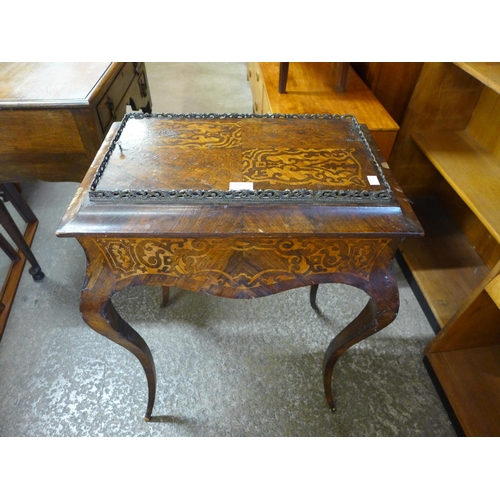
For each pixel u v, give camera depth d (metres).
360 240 0.67
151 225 0.64
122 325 0.84
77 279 1.48
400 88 1.55
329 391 1.06
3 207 1.25
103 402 1.11
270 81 1.61
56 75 1.11
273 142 0.82
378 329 0.81
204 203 0.67
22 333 1.28
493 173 1.22
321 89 1.53
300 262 0.71
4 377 1.16
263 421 1.08
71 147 1.07
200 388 1.15
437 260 1.44
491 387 1.10
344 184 0.70
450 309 1.27
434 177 1.64
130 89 1.45
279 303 1.40
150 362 0.93
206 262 0.71
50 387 1.14
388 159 1.44
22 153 1.08
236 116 0.92
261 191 0.66
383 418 1.08
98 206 0.66
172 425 1.06
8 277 1.43
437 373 1.13
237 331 1.31
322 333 1.30
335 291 1.45
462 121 1.42
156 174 0.72
